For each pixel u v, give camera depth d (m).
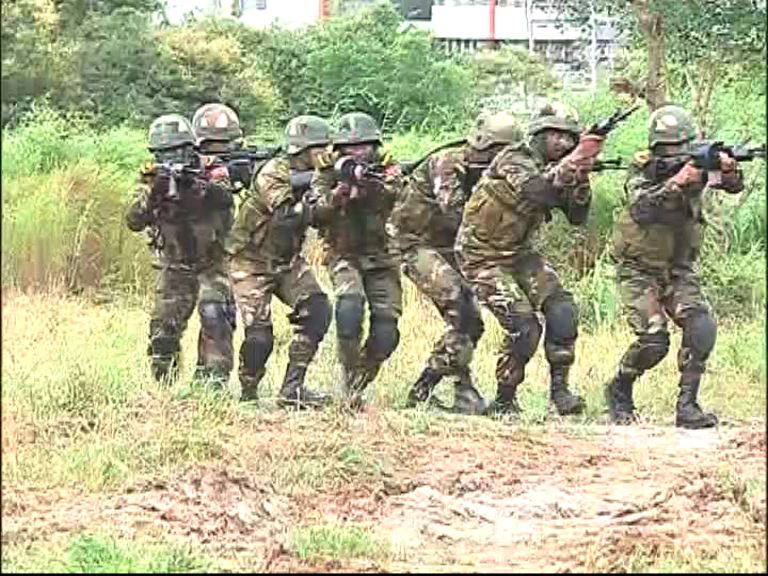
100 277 27.11
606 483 14.33
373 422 16.27
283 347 22.31
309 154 17.59
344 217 17.59
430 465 14.84
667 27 23.34
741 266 22.14
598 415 18.20
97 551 11.16
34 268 25.62
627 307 17.47
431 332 22.55
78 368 17.77
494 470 14.71
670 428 17.16
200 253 17.98
